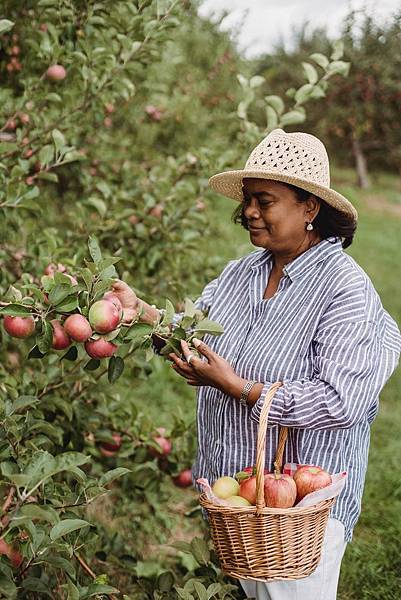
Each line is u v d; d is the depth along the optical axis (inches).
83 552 108.8
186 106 266.4
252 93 143.9
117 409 128.1
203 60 340.2
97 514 138.3
